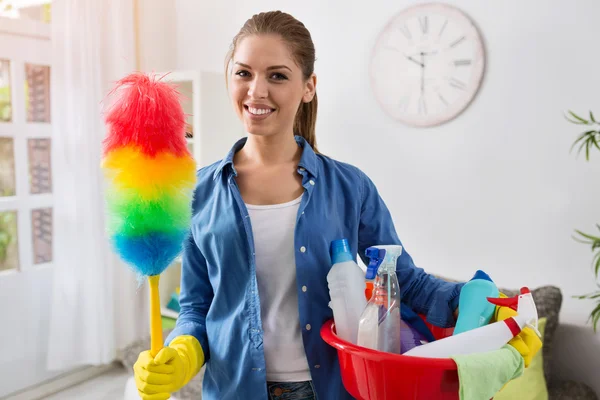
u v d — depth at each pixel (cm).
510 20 202
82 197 256
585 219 194
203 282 110
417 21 222
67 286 256
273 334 98
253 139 102
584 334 198
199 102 264
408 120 229
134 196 77
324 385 99
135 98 78
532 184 204
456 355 76
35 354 263
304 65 96
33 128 255
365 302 92
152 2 295
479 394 75
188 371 91
